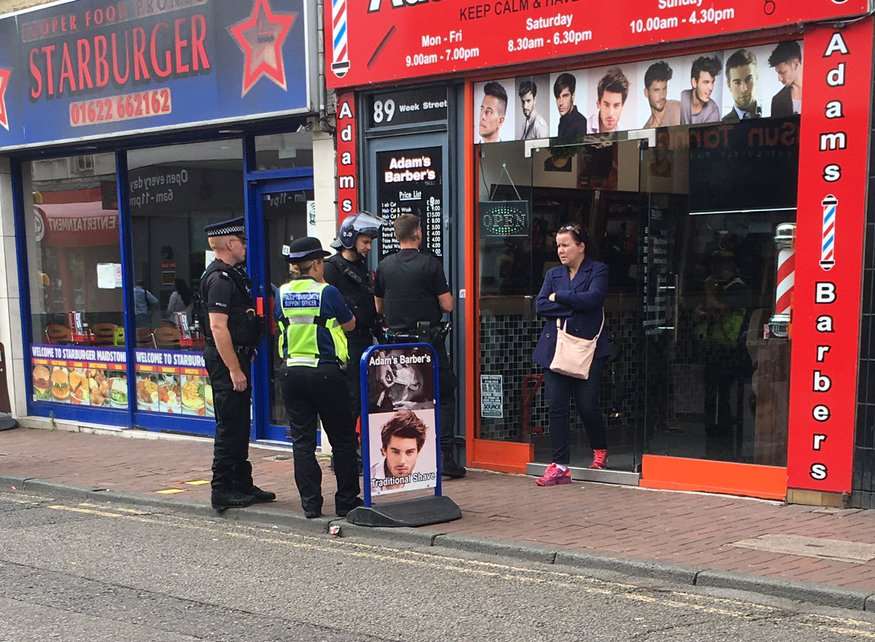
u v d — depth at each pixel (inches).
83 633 193.3
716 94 293.0
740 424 295.7
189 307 444.1
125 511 313.6
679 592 214.1
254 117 392.8
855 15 260.2
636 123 310.7
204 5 402.9
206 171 434.3
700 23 286.2
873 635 184.4
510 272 350.6
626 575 228.2
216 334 290.5
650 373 315.9
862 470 269.9
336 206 380.2
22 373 517.3
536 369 347.9
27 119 477.4
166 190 451.2
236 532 282.2
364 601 212.5
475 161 346.3
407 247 323.3
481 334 352.5
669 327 311.7
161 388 458.6
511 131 337.1
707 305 303.0
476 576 230.8
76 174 487.2
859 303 266.2
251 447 413.1
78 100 454.3
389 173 367.2
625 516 275.4
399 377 275.3
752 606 203.2
